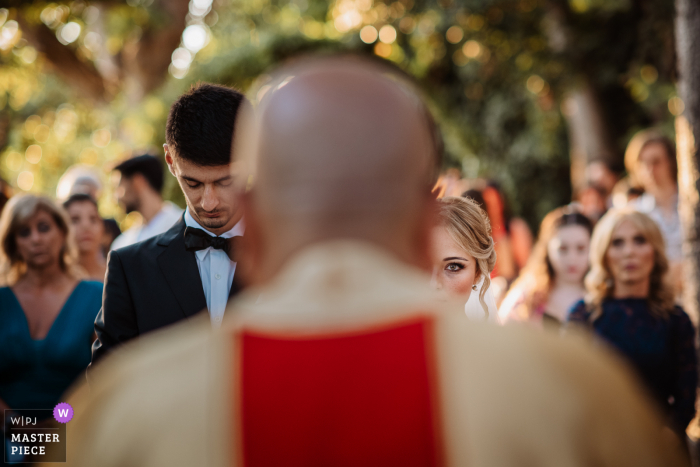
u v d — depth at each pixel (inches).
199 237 83.1
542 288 147.9
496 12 378.0
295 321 28.9
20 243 126.4
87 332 124.5
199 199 81.0
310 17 430.3
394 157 29.5
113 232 194.9
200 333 32.0
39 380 121.8
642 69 390.0
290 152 29.3
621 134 463.8
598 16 390.9
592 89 434.3
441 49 395.5
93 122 548.7
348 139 29.1
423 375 28.4
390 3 382.9
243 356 29.1
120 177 167.9
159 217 168.6
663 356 120.4
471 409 28.7
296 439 27.9
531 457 28.3
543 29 392.8
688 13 128.6
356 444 27.8
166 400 29.8
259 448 28.0
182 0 403.2
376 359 28.3
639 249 123.5
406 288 29.6
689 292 132.1
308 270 29.2
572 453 28.5
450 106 430.0
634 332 121.5
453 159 454.9
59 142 560.4
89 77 429.7
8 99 519.2
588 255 145.6
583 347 31.7
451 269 96.6
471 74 418.0
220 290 83.4
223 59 361.4
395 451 27.8
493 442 28.3
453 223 95.7
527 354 30.0
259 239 30.8
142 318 81.3
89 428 31.1
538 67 400.8
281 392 28.2
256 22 446.9
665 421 117.6
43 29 399.2
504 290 159.3
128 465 29.5
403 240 30.1
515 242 190.2
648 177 194.9
